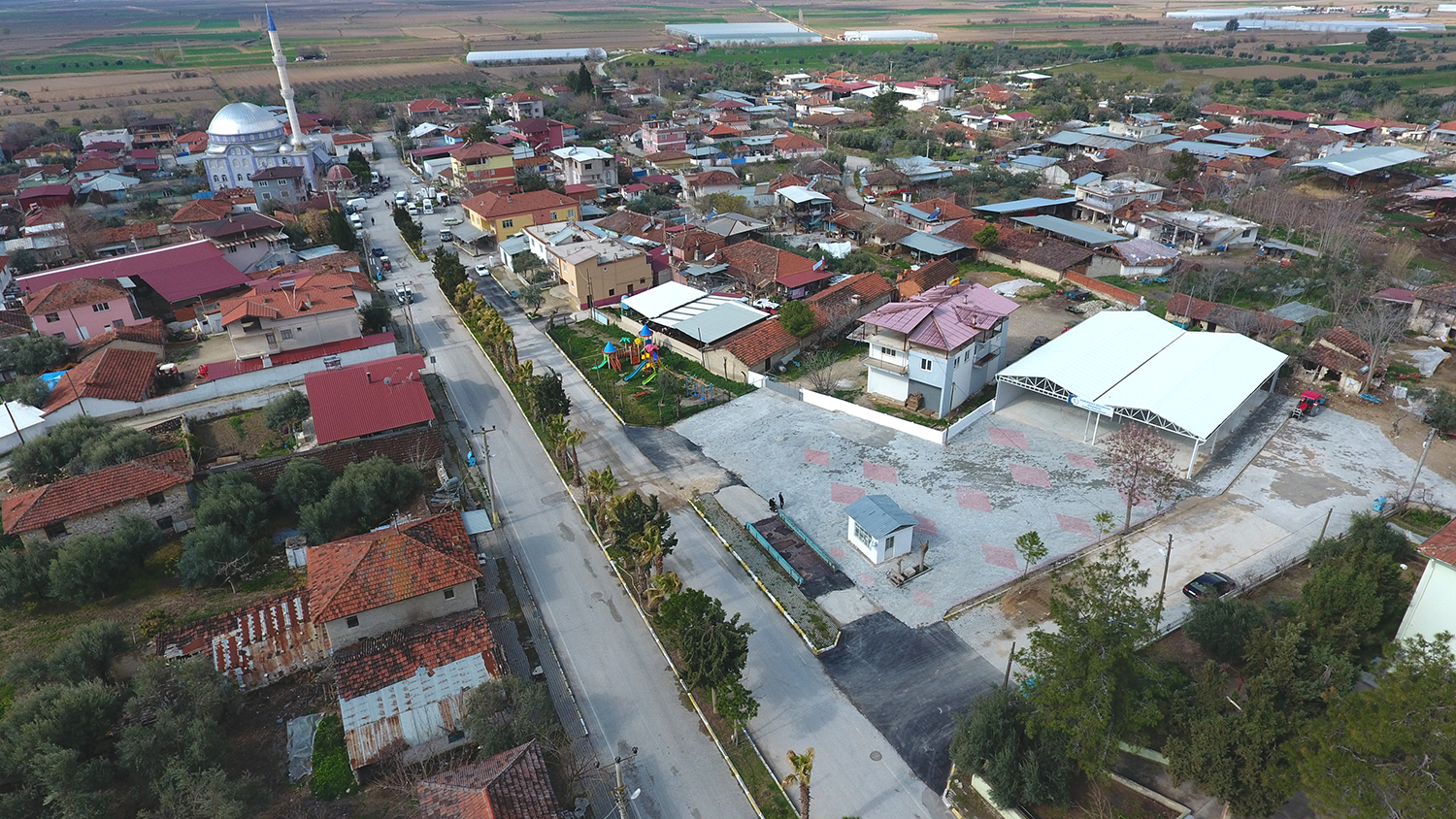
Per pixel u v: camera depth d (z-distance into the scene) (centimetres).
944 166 15950
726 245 11594
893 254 11806
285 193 14838
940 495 6138
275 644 4534
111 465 5953
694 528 5844
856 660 4619
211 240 10662
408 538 4844
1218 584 4962
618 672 4591
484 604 5125
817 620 4906
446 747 4003
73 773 3572
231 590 5244
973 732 3725
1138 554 5400
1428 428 6838
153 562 5362
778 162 17250
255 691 4438
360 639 4597
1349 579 4219
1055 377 6800
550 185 15050
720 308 9012
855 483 6325
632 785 3906
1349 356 7569
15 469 6109
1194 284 9638
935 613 4950
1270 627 4328
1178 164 14312
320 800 3800
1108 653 3431
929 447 6788
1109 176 15100
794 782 3875
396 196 15512
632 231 12100
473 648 4425
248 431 6988
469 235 13100
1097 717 3378
